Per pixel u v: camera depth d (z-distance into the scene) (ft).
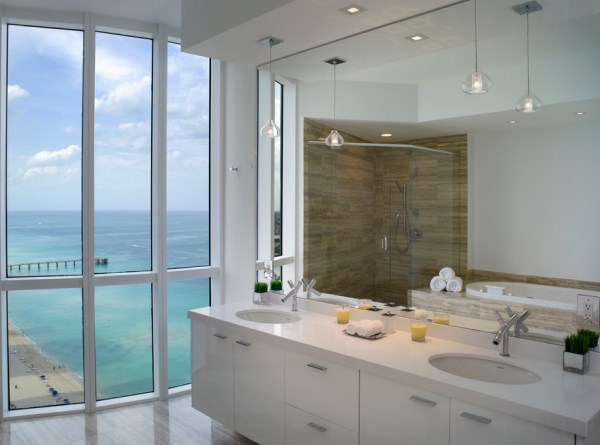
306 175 11.37
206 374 10.64
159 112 12.80
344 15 8.60
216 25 9.59
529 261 7.75
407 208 9.37
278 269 12.19
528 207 7.79
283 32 9.44
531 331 7.55
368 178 9.98
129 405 12.61
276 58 11.16
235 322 9.83
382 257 9.74
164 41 12.76
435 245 8.92
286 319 10.86
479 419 6.03
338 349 7.88
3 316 11.87
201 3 10.00
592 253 7.09
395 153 9.55
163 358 12.98
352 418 7.61
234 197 13.41
